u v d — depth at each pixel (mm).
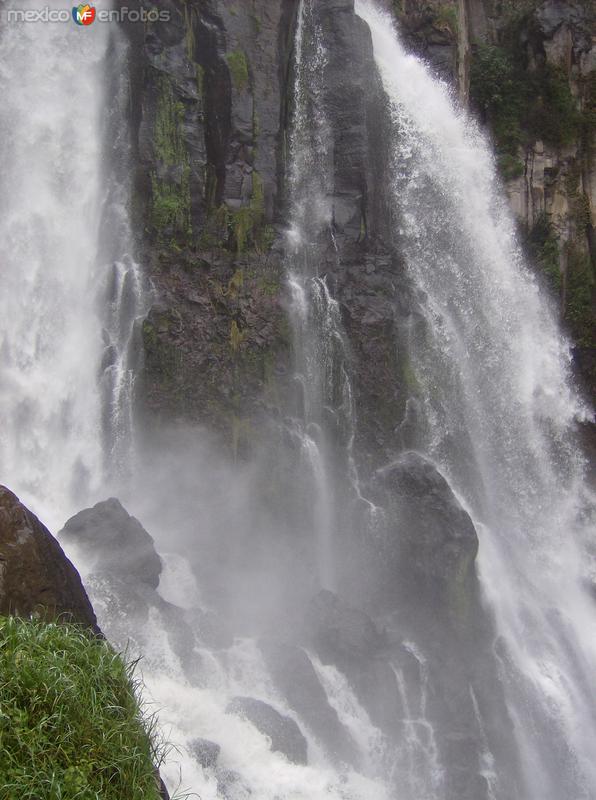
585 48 27281
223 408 18641
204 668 13430
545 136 26656
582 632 21375
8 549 10133
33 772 7637
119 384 18344
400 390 20250
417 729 15500
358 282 20562
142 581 14078
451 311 22734
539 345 24938
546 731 17875
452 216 23703
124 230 19406
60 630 8977
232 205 19703
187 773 10953
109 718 8477
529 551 22391
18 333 18812
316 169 21062
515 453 23156
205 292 19203
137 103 20125
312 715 13750
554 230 26094
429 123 23828
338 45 21734
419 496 18234
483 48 26984
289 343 19328
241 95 20109
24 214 19562
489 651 17734
